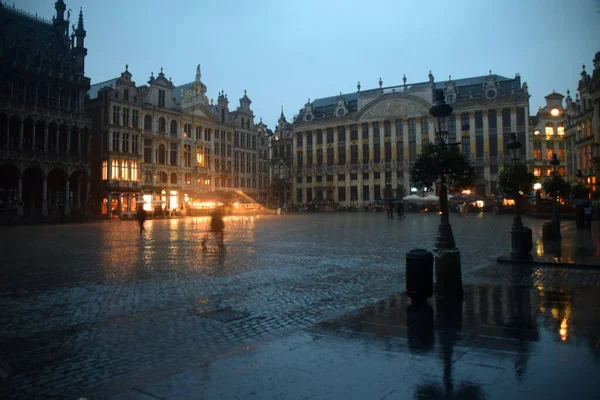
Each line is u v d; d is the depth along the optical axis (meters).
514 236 14.80
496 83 82.19
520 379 4.73
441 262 9.45
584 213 29.41
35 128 54.72
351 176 94.56
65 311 8.59
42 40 59.81
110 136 61.47
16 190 53.53
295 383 4.72
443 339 6.30
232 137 86.00
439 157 10.01
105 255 17.36
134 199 65.19
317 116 101.75
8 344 6.55
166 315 8.23
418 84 89.88
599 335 6.39
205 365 5.34
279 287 10.88
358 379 4.80
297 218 56.50
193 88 77.44
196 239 24.83
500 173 16.42
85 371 5.42
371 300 9.38
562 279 11.48
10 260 15.91
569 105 69.19
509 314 7.80
